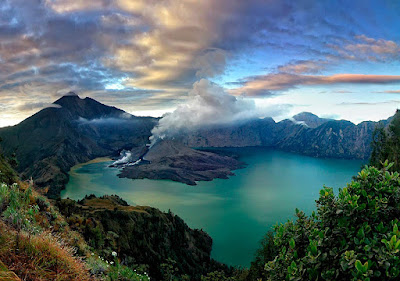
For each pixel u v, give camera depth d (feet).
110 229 288.51
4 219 26.61
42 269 22.33
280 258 31.53
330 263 25.73
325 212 28.78
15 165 187.42
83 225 100.58
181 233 453.17
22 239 23.93
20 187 66.23
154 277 214.90
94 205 415.03
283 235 34.88
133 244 288.71
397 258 22.02
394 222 26.12
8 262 21.13
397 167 144.87
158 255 309.63
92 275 31.99
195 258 413.39
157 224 386.73
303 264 26.96
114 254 39.42
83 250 49.80
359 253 23.86
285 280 29.17
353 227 26.30
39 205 60.64
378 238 24.68
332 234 27.09
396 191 27.43
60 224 56.85
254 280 143.02
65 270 24.47
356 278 22.02
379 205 26.86
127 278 38.73
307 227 33.01
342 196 28.60
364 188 29.22
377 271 22.15
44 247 24.54
